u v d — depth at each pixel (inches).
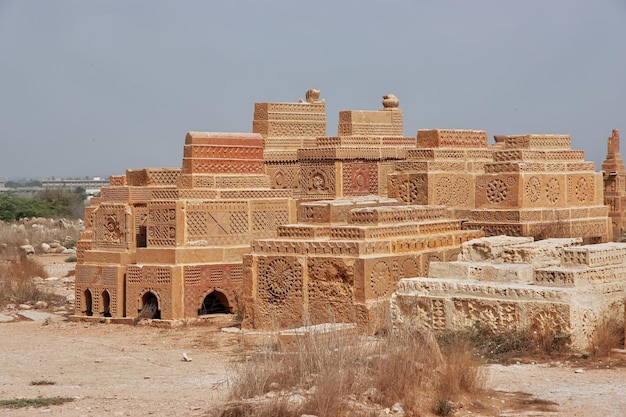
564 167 1092.5
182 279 1034.7
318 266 906.1
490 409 585.3
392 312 815.7
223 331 969.5
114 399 639.1
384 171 1460.4
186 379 738.8
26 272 1515.7
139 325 1044.5
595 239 1116.5
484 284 784.3
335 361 595.2
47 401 631.2
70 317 1107.3
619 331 766.5
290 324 919.0
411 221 965.8
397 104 1518.2
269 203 1103.6
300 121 1519.4
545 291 746.8
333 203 942.4
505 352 738.2
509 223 1040.2
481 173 1157.7
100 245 1117.1
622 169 1998.0
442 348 690.8
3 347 924.6
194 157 1072.8
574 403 597.9
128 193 1100.5
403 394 584.1
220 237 1067.9
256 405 556.7
